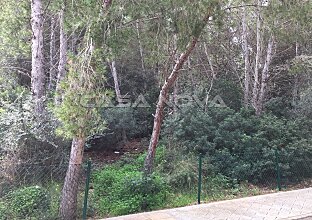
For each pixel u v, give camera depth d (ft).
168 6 25.21
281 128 38.70
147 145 47.16
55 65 43.96
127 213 24.43
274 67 48.32
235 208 25.21
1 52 39.73
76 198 22.40
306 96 44.32
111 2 22.57
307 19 29.14
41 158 27.99
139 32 27.96
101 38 21.09
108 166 37.19
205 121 39.34
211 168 34.17
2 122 26.89
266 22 31.96
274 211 24.35
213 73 47.47
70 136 19.88
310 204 26.37
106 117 44.47
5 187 24.73
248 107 44.37
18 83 41.11
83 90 19.16
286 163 35.24
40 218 21.12
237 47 52.60
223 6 28.14
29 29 37.40
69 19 23.49
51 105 20.80
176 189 30.25
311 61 40.96
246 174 34.47
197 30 25.49
